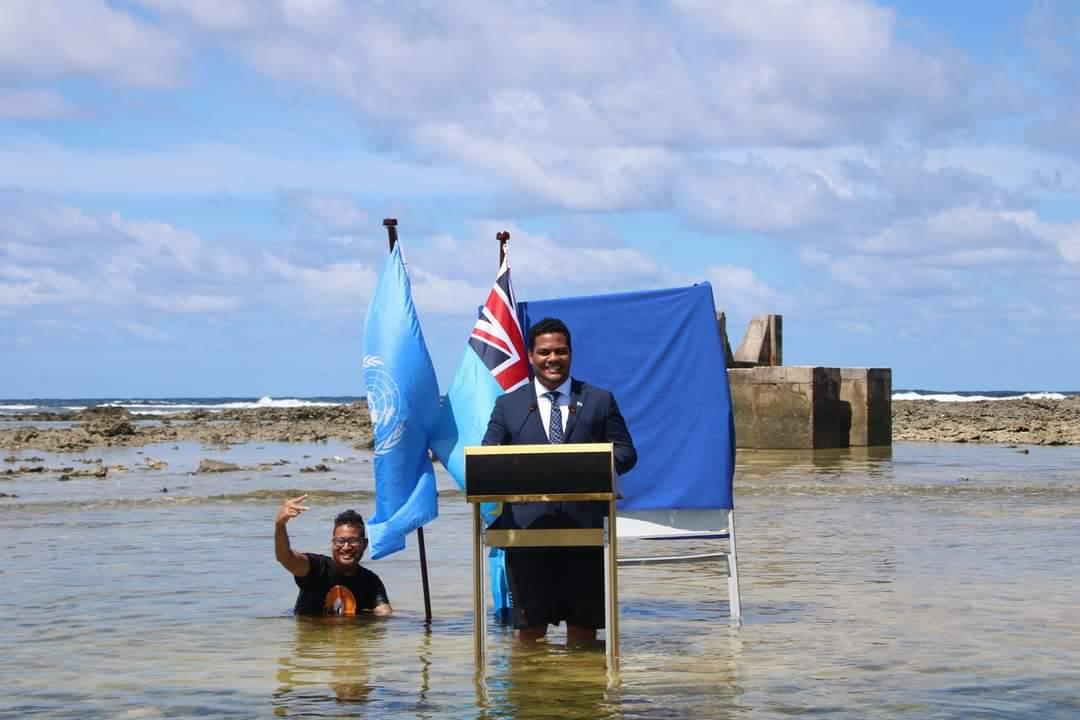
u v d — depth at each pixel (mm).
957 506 17219
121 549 13055
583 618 7699
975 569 11320
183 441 38562
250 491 19781
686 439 8695
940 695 6461
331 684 6844
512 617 8789
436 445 8789
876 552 12531
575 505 7504
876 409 33500
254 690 6707
